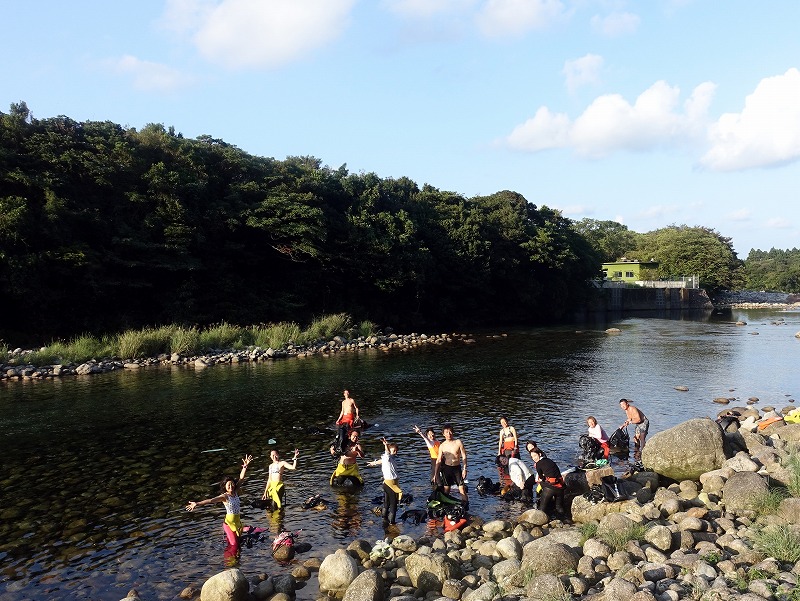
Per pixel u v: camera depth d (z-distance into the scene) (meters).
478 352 41.41
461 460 13.36
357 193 59.94
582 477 14.36
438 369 33.16
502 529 11.85
